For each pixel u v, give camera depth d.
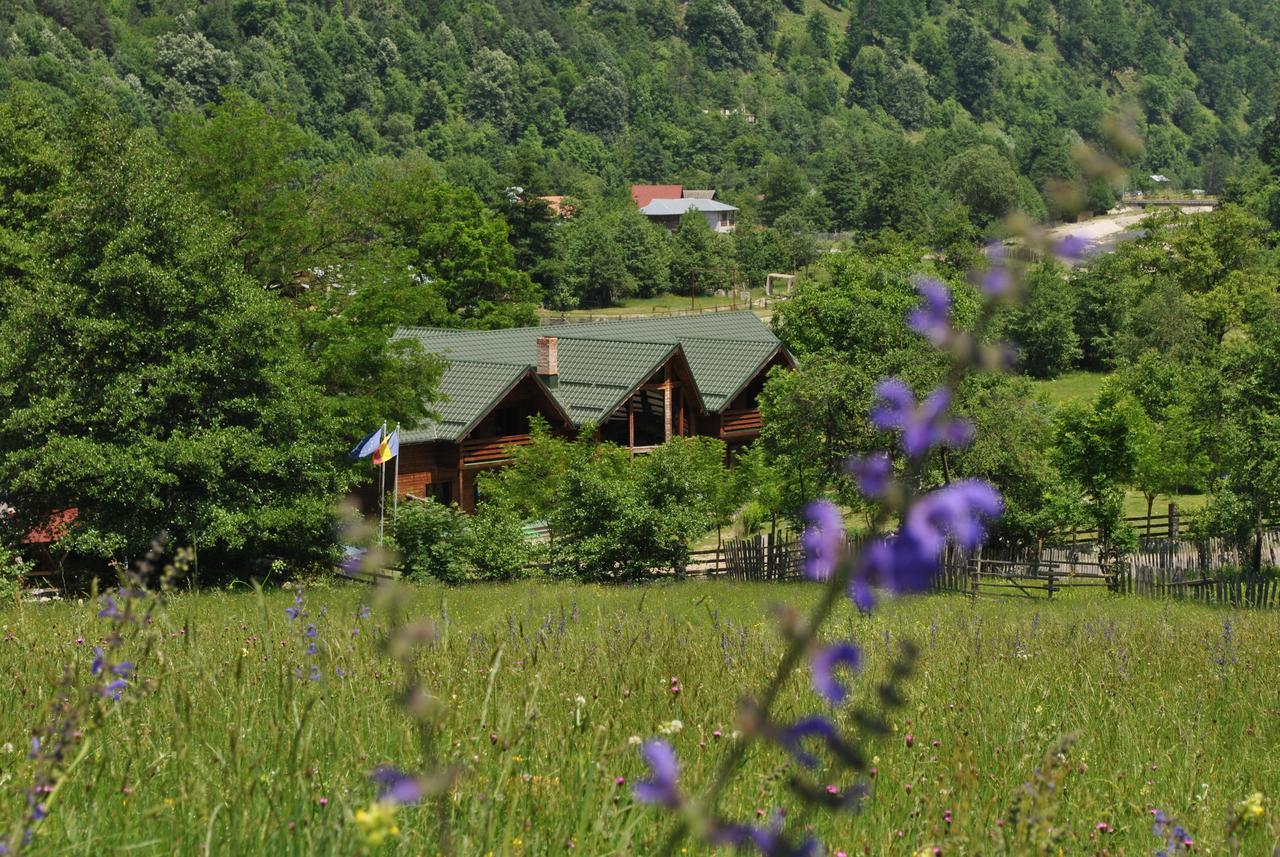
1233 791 7.20
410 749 5.35
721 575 37.62
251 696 6.58
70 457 27.89
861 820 5.22
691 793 4.94
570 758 5.66
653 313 142.75
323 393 37.28
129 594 4.54
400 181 66.38
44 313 29.05
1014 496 37.47
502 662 7.83
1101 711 9.40
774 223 196.00
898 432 1.95
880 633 11.73
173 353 29.47
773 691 2.28
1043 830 4.21
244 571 31.59
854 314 55.06
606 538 35.38
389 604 3.38
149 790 5.12
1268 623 19.08
